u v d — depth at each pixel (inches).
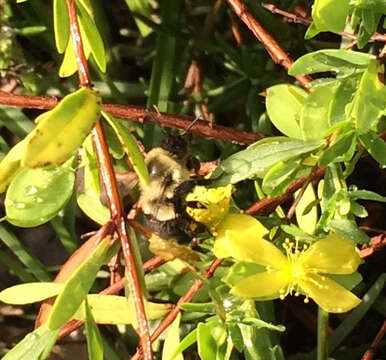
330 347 5.5
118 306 4.2
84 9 4.0
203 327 4.0
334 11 4.0
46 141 3.3
